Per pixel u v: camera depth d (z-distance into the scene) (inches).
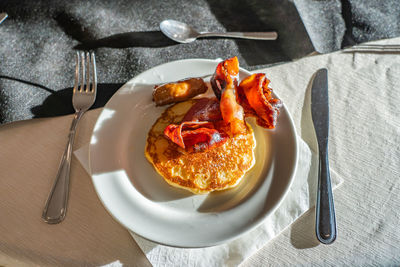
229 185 14.8
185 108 16.5
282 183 14.5
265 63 18.7
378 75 17.7
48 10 19.4
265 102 14.6
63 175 14.9
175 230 13.7
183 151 14.7
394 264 13.7
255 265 13.9
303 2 20.1
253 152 15.6
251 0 21.0
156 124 15.9
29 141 15.8
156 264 13.6
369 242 14.1
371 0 20.3
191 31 19.6
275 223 14.3
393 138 16.2
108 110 15.7
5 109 16.7
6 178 15.0
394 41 19.1
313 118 16.6
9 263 13.8
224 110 14.6
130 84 16.4
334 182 15.0
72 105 17.1
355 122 16.7
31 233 14.0
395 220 14.5
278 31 20.0
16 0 19.5
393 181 15.3
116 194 14.3
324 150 15.6
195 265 13.7
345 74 17.9
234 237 13.5
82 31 19.2
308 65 18.3
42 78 17.8
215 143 14.4
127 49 18.9
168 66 16.9
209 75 17.1
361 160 15.8
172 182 14.9
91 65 17.9
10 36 18.9
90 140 15.0
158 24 20.0
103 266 13.6
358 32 19.4
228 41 19.5
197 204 14.6
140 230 13.5
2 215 14.3
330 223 14.1
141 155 15.5
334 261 13.9
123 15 20.0
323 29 19.4
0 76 17.6
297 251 14.1
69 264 13.6
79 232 14.1
